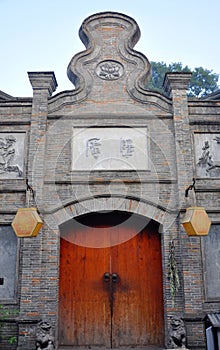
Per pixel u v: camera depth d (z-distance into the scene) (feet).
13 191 32.12
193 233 28.71
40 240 30.66
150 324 31.89
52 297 29.84
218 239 31.48
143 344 31.45
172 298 29.73
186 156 32.73
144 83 35.78
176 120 33.71
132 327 31.86
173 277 30.09
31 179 32.09
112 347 31.35
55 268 30.45
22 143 33.50
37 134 33.27
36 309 29.07
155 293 32.60
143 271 33.12
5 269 30.83
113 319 32.04
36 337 28.02
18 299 29.86
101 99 34.50
